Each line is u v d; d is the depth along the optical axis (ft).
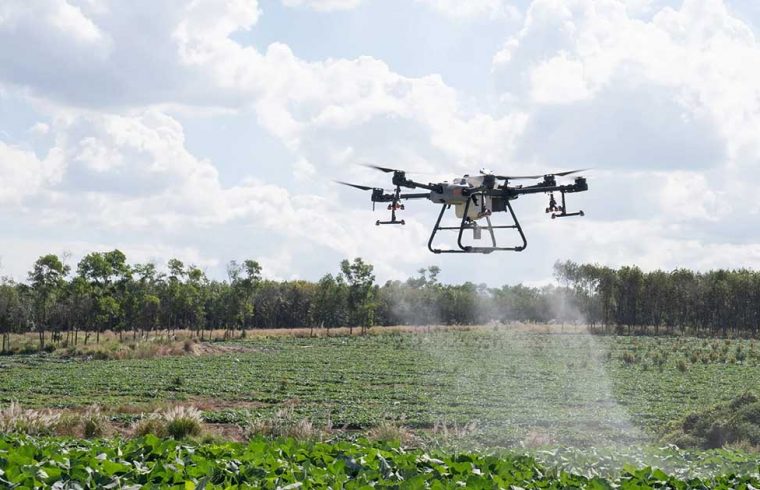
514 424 91.04
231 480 30.78
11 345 238.07
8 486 27.55
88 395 124.67
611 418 96.78
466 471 33.27
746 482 35.17
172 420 75.97
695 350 223.10
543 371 161.27
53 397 121.49
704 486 34.12
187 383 139.64
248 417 91.61
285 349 230.89
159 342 227.40
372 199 55.26
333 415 100.48
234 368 170.91
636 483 33.45
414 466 33.17
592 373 157.89
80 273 261.44
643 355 204.23
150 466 32.73
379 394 123.95
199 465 31.19
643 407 109.50
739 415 71.31
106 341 254.88
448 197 53.67
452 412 103.45
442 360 189.26
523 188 54.39
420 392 126.52
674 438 73.77
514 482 32.17
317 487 29.66
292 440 39.09
